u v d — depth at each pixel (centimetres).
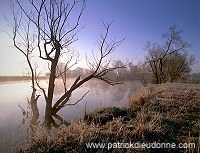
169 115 964
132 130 721
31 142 695
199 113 1033
